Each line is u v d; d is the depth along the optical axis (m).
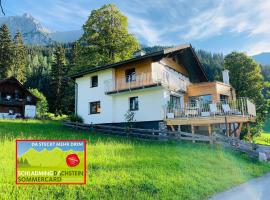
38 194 6.64
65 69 57.44
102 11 35.38
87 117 27.08
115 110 24.84
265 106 37.19
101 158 10.65
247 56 38.19
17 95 44.56
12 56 66.00
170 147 15.50
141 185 7.76
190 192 7.79
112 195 6.91
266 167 13.66
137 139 19.09
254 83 37.50
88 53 34.69
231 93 27.30
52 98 58.00
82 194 6.81
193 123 19.48
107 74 25.67
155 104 22.03
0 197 6.21
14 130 18.84
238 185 9.48
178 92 23.84
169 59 25.38
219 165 12.10
